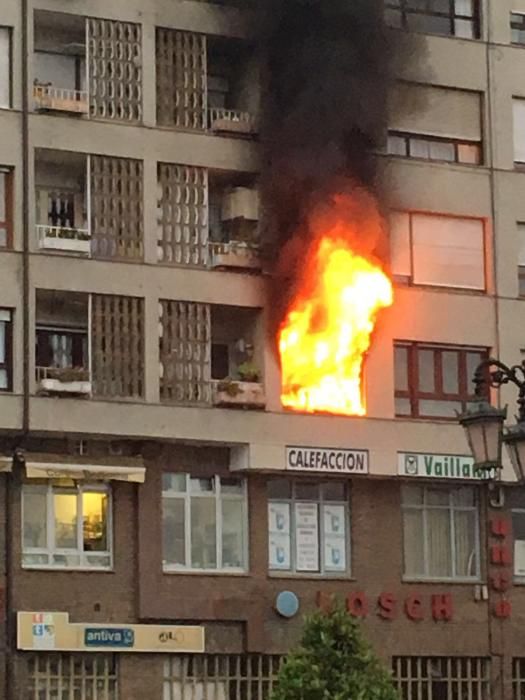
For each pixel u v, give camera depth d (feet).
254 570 145.69
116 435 139.64
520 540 157.69
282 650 145.48
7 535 137.39
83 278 140.46
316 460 146.51
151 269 142.92
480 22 161.07
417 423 151.33
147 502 142.10
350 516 150.51
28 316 138.00
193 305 144.36
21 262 138.72
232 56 152.15
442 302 155.33
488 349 157.28
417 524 153.89
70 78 146.00
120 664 140.26
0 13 140.87
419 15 158.71
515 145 161.17
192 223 145.48
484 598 154.61
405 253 154.81
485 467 77.46
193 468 144.56
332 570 149.28
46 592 138.31
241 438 143.84
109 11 144.56
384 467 149.18
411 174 155.02
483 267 158.30
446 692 152.46
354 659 109.19
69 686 138.62
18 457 138.21
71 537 140.26
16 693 136.05
